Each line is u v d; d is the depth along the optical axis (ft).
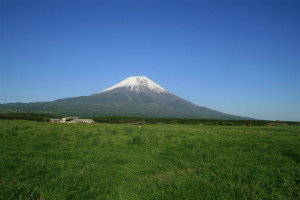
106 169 30.30
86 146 48.91
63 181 24.47
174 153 41.73
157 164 33.09
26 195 20.39
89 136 64.39
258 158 36.45
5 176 26.53
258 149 44.60
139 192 21.07
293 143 50.31
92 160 35.60
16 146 47.42
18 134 63.52
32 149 44.32
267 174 26.00
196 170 28.22
